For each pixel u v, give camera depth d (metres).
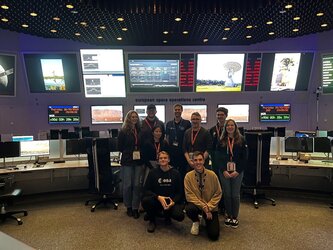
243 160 3.25
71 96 8.85
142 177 3.65
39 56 8.35
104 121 9.02
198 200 2.96
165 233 3.00
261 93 8.88
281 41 8.34
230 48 8.48
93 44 8.18
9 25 6.43
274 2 4.97
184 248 2.64
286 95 8.87
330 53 8.10
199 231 3.04
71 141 4.43
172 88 8.84
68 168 4.11
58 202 4.24
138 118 3.71
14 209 3.91
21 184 4.49
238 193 3.21
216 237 2.81
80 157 4.73
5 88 8.22
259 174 3.83
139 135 3.64
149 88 8.82
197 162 3.02
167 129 3.88
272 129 6.67
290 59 8.46
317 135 5.91
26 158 4.54
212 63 8.56
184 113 9.01
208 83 8.74
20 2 5.00
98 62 8.50
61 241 2.83
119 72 8.63
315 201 4.15
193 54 8.48
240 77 8.68
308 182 4.67
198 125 3.52
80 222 3.38
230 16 5.75
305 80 8.63
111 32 6.96
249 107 8.99
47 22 6.18
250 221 3.34
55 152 4.61
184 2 5.18
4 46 7.99
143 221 3.39
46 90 8.70
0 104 8.23
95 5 5.07
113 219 3.47
